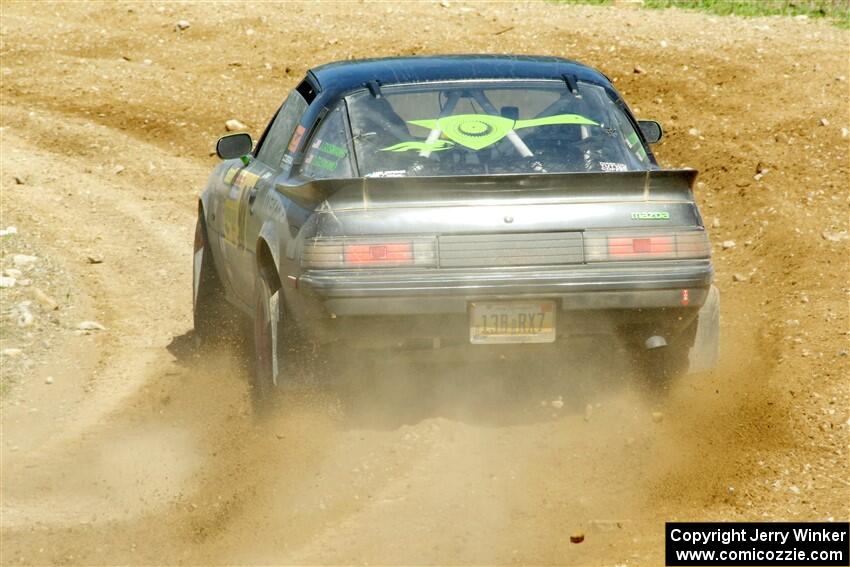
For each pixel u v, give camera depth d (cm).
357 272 1636
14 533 1541
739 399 1862
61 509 1627
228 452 1773
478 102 1905
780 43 4866
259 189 2019
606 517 1481
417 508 1512
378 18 5916
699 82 4412
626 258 1675
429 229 1647
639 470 1622
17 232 3512
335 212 1653
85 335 2562
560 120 1889
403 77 1942
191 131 4719
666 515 1481
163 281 3073
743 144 3644
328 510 1530
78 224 3662
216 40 5753
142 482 1698
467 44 5309
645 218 1686
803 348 2084
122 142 4628
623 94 4400
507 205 1662
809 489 1534
